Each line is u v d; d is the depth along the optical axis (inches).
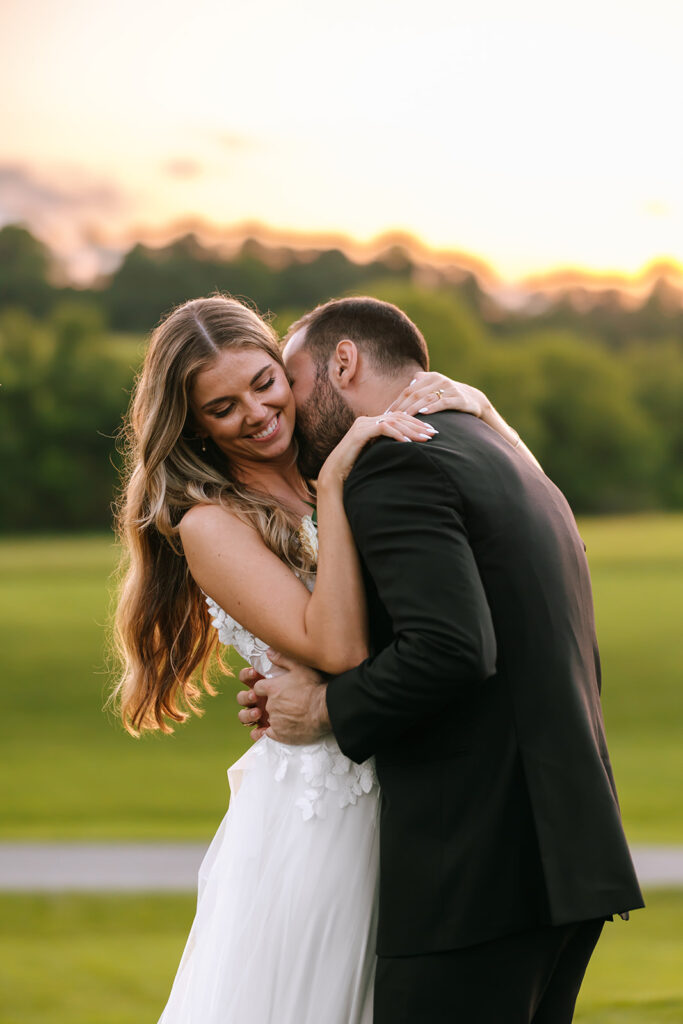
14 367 2393.0
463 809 82.3
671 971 213.2
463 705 83.2
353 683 82.1
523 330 2770.7
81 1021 181.5
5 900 315.3
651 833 445.4
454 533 81.0
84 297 2608.3
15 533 2362.2
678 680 962.7
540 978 83.6
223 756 753.6
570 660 84.2
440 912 81.5
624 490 2529.5
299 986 90.2
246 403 95.7
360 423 88.8
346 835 92.0
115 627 112.2
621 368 2610.7
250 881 93.0
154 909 303.4
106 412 2389.3
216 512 95.7
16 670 1047.6
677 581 1429.6
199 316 97.3
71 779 669.3
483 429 90.1
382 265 2780.5
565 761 82.0
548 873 79.7
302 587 92.0
